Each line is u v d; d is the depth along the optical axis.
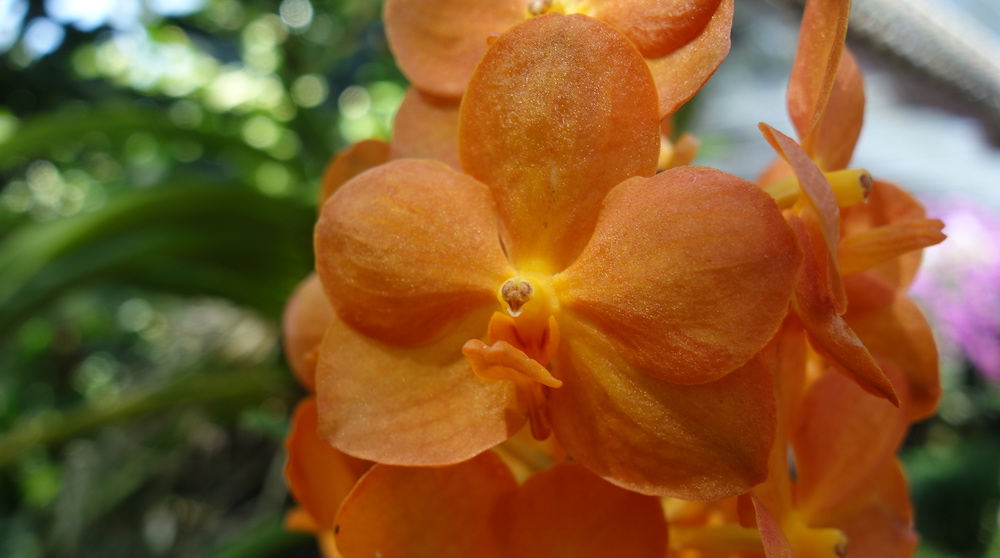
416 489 0.11
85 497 0.34
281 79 0.39
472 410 0.10
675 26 0.10
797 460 0.12
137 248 0.29
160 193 0.29
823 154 0.11
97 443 0.36
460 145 0.10
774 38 0.59
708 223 0.09
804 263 0.10
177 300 0.44
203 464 0.37
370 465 0.12
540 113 0.10
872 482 0.13
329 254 0.10
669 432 0.10
